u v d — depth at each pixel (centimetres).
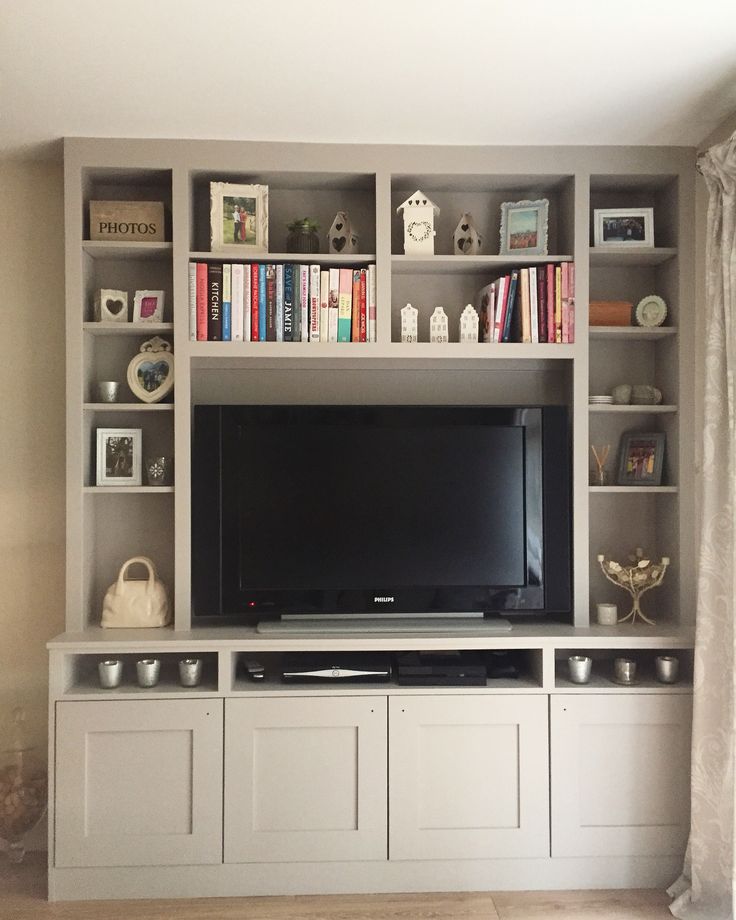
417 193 342
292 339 333
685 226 337
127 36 249
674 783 313
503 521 339
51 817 303
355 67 269
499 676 326
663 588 354
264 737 308
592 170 336
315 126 316
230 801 306
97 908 296
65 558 351
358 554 335
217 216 333
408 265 343
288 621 337
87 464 337
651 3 233
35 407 352
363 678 317
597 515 364
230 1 230
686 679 327
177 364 326
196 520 331
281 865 307
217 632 325
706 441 294
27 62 264
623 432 363
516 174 335
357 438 336
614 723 313
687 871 306
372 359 350
